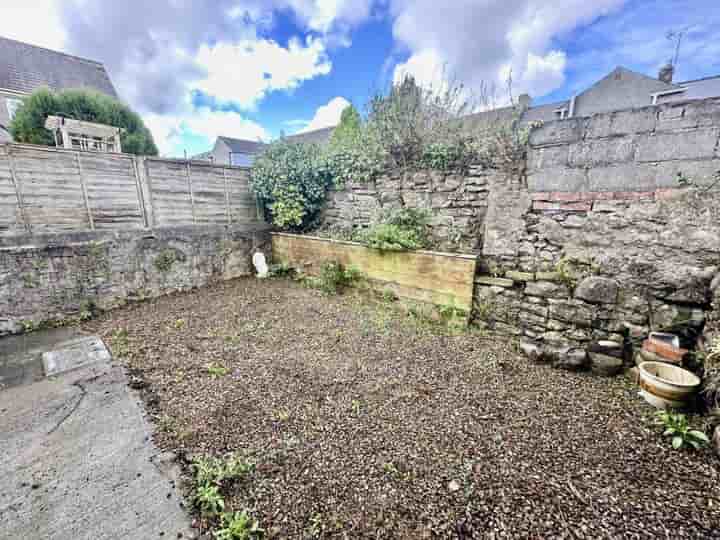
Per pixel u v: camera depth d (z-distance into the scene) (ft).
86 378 8.34
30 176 11.62
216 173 17.26
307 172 16.79
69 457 5.65
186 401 7.25
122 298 14.15
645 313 7.95
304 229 18.26
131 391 7.71
